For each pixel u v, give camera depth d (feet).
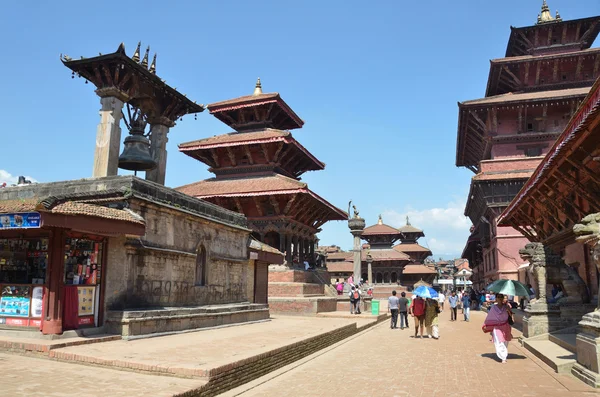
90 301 46.44
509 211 83.71
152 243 54.03
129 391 28.04
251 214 118.73
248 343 47.47
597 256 34.60
